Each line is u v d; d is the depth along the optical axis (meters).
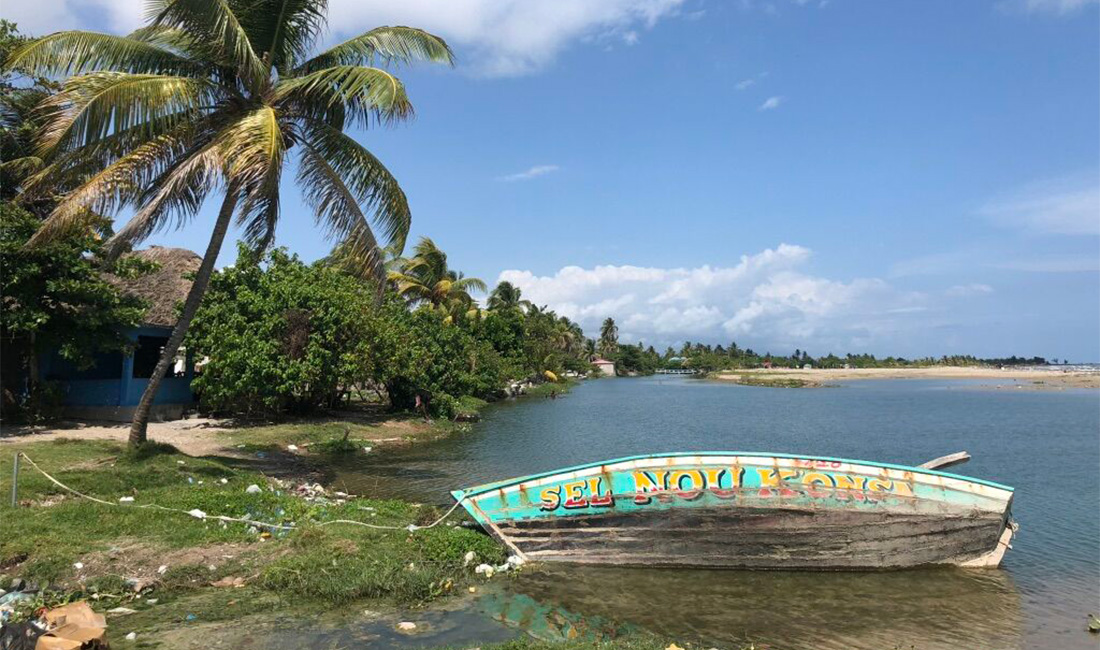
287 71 14.37
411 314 33.34
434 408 30.67
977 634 7.78
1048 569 10.16
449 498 14.02
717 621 7.92
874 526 9.66
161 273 24.86
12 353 19.14
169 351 13.53
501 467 18.22
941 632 7.81
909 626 7.95
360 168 14.45
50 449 13.45
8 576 7.48
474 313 54.19
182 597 7.56
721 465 9.82
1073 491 16.91
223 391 21.22
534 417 35.78
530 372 65.00
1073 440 28.20
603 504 9.77
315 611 7.37
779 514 9.62
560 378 80.31
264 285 23.25
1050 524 13.27
